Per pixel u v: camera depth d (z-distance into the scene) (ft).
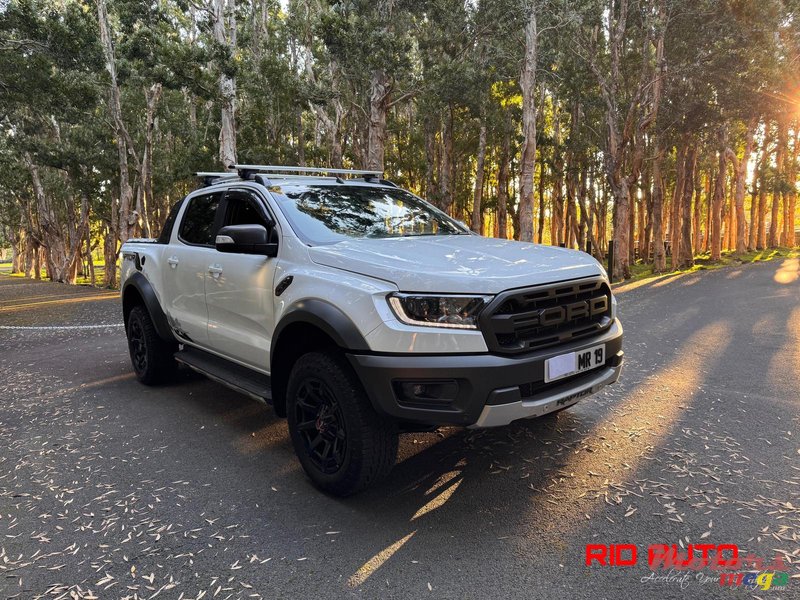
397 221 13.17
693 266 79.10
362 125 87.61
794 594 7.32
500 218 93.86
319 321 9.70
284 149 87.86
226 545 8.79
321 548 8.64
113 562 8.40
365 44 50.57
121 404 16.22
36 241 136.15
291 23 83.66
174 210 17.10
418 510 9.75
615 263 67.00
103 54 55.26
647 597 7.34
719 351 21.43
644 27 63.16
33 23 48.42
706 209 152.66
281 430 13.89
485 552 8.41
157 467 11.80
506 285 9.02
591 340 10.28
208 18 59.00
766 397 15.55
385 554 8.43
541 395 9.36
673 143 81.76
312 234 11.60
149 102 84.23
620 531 8.91
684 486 10.34
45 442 13.35
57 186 108.17
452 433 13.33
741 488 10.20
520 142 89.40
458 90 66.39
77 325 34.58
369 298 9.21
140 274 17.61
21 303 53.98
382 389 8.93
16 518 9.76
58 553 8.66
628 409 14.74
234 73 51.24
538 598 7.35
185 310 15.26
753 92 61.41
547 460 11.66
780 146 113.70
